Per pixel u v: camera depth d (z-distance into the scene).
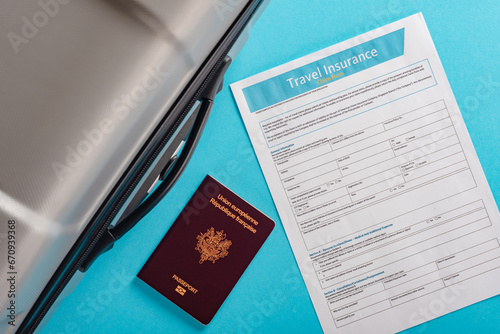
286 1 0.56
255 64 0.56
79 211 0.27
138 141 0.27
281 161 0.55
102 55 0.26
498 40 0.55
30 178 0.25
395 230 0.55
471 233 0.55
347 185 0.55
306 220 0.55
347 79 0.55
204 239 0.55
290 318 0.55
